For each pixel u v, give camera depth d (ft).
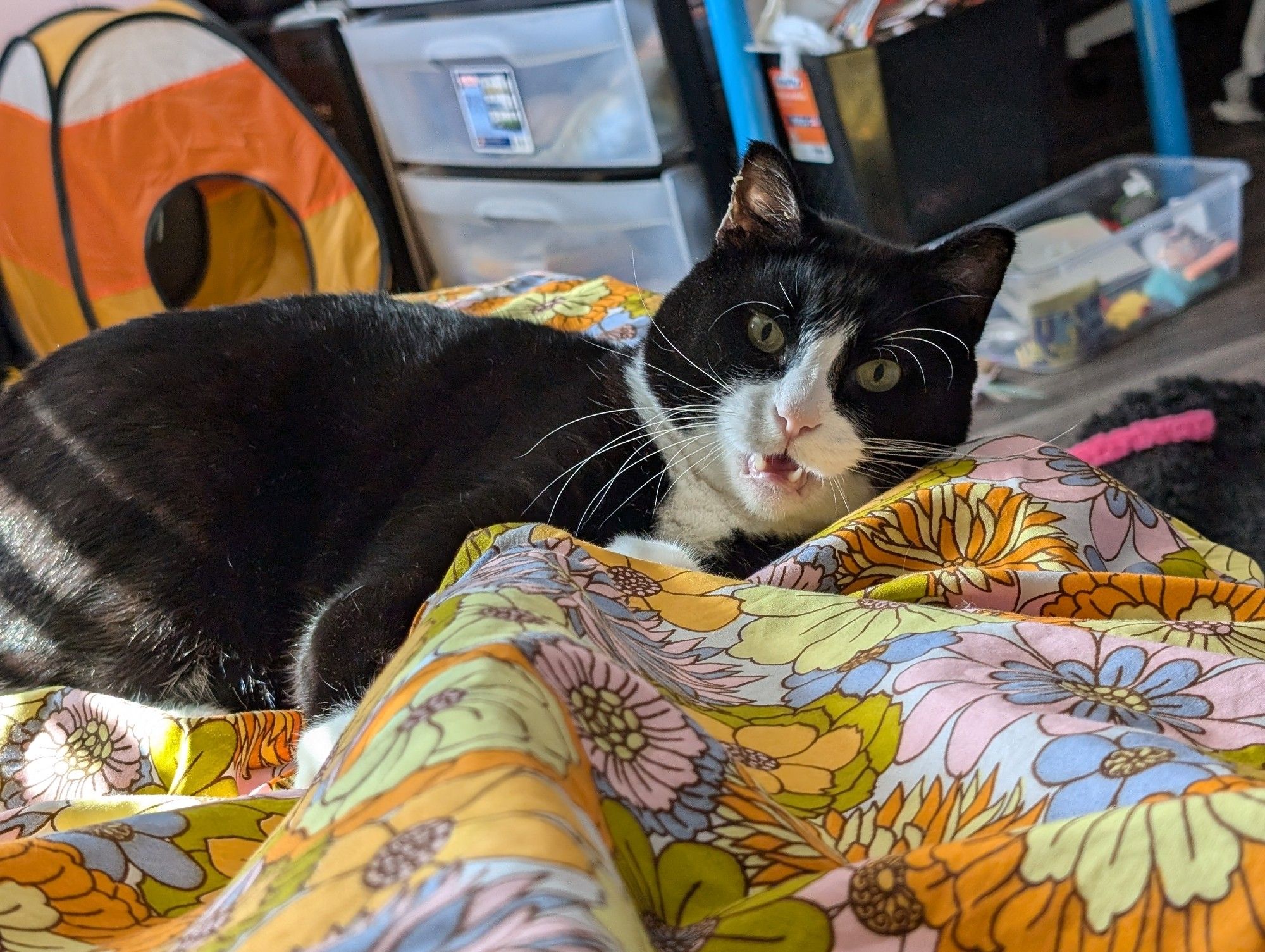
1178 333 7.18
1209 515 4.96
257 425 3.74
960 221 7.75
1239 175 7.38
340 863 1.15
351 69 8.84
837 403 3.56
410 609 3.21
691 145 7.52
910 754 1.84
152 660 3.54
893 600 2.57
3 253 7.27
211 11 9.07
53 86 7.01
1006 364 7.32
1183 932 1.18
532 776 1.18
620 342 4.60
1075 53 9.82
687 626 2.43
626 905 1.09
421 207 9.11
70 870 1.85
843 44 6.95
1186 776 1.42
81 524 3.51
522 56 7.52
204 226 8.38
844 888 1.37
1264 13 9.13
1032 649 2.17
